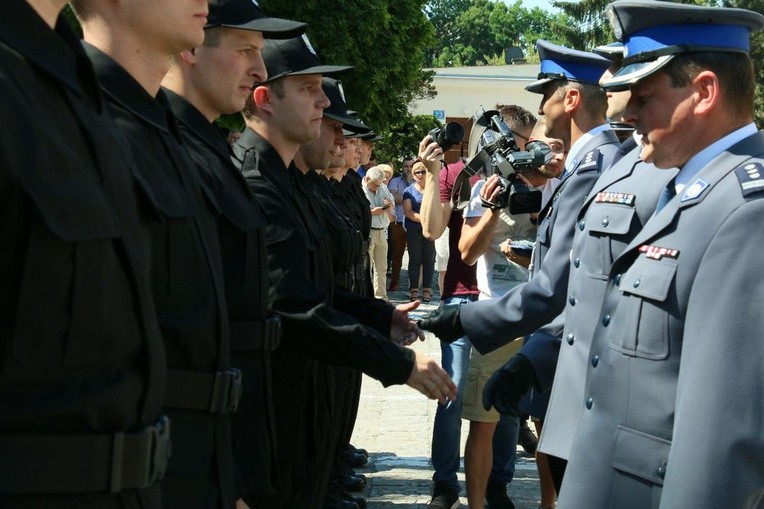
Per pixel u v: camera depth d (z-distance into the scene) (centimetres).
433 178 563
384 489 606
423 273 1500
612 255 317
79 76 185
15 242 157
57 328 163
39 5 176
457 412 532
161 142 243
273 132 385
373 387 926
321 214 421
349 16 1648
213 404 240
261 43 318
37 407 163
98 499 174
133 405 181
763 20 256
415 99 2820
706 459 228
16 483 162
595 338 273
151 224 215
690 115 257
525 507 572
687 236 248
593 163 395
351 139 716
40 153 160
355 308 418
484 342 388
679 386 241
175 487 234
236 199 308
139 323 182
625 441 257
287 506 388
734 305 232
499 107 563
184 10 241
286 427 373
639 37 263
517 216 532
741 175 243
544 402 419
